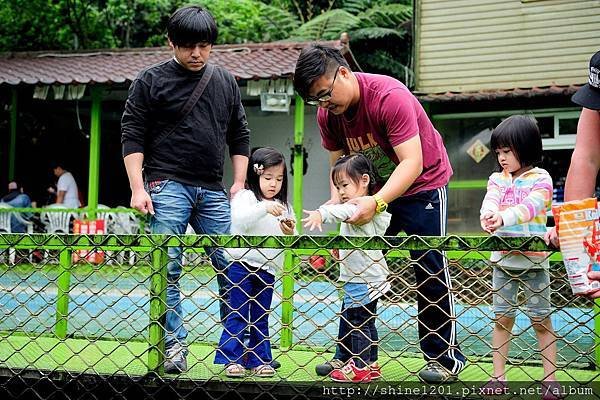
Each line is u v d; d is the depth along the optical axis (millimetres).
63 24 16625
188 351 3271
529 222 3230
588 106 2451
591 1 10984
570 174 2539
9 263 3273
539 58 11180
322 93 3156
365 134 3346
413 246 2514
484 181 10773
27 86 10227
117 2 16875
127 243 2883
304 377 3131
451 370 3025
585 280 2270
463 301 3451
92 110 10414
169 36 3518
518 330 4035
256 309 3439
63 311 3797
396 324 4207
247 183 3783
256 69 9750
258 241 2684
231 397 3021
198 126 3537
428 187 3301
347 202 3105
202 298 4504
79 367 3279
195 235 2797
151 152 3572
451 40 11578
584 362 3549
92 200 10367
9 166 12180
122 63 11047
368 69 16641
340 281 3309
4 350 3814
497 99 10391
